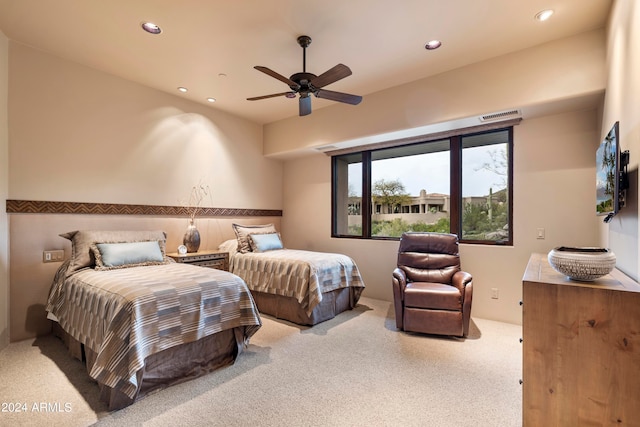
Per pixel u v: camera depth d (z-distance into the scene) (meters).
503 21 2.64
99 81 3.56
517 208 3.47
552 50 2.92
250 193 5.34
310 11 2.53
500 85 3.18
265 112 4.96
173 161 4.28
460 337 3.09
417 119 3.75
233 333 2.61
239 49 3.12
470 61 3.32
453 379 2.29
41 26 2.75
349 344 2.93
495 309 3.59
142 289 2.13
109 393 1.93
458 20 2.63
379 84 3.90
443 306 3.05
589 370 1.42
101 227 3.59
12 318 2.95
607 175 2.12
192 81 3.86
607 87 2.58
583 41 2.77
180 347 2.25
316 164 5.43
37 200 3.12
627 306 1.36
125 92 3.78
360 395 2.09
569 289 1.45
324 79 2.72
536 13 2.53
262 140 5.57
